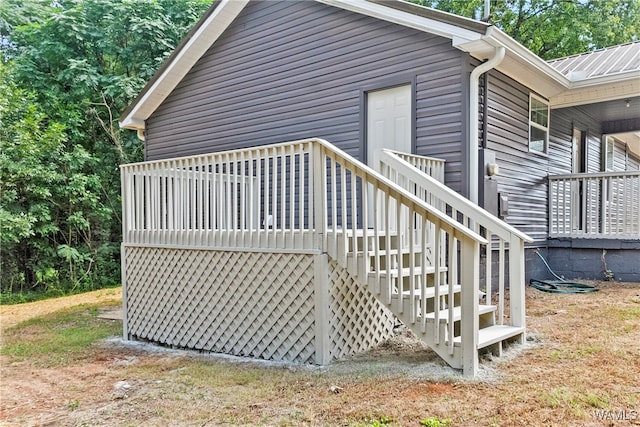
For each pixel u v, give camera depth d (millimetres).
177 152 9461
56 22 13094
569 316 5297
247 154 4723
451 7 18141
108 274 12648
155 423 3018
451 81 6082
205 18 8336
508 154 7000
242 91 8430
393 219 5031
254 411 3119
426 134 6301
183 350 5191
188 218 5238
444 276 4938
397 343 4777
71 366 4613
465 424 2730
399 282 3924
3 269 10977
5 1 13938
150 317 5609
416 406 3012
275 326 4465
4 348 5422
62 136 11305
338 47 7191
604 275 7949
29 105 11156
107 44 13719
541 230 8203
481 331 4141
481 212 4500
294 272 4320
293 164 4348
